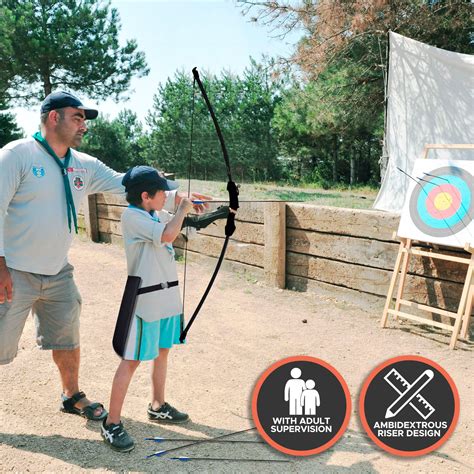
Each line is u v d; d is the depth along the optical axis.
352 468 2.52
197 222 2.83
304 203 5.61
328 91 14.30
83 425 2.88
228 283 5.93
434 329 4.50
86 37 21.12
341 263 5.19
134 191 2.64
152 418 2.92
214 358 3.86
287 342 4.20
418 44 7.37
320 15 11.27
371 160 21.69
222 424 2.91
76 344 2.92
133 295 2.60
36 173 2.62
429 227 4.36
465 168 4.38
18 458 2.54
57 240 2.72
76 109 2.68
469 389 3.39
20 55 20.12
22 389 3.30
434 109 7.33
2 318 2.66
